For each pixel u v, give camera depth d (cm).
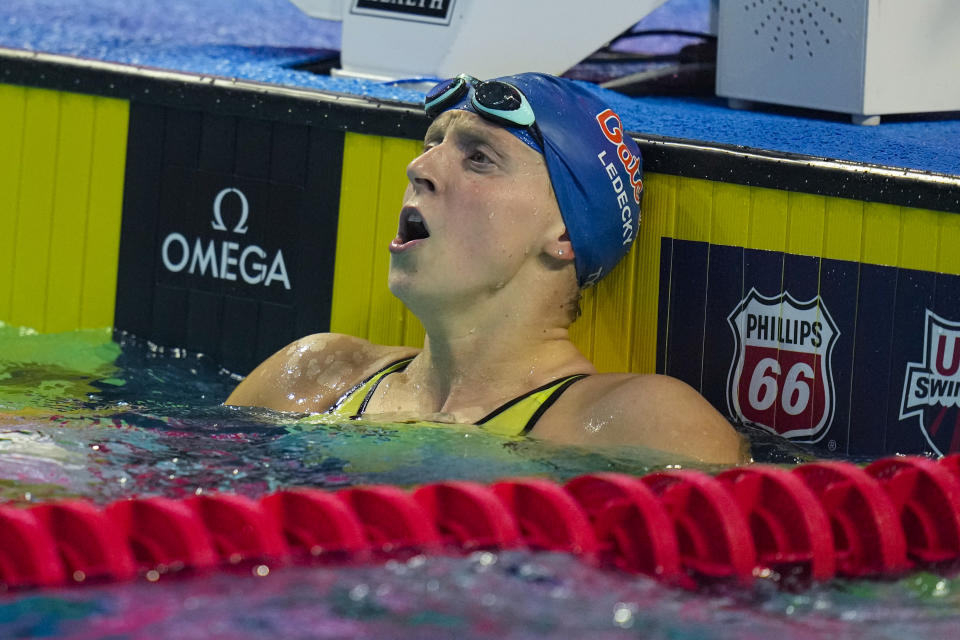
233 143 1026
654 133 916
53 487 654
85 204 1080
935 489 662
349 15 1073
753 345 890
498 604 526
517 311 830
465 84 841
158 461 708
